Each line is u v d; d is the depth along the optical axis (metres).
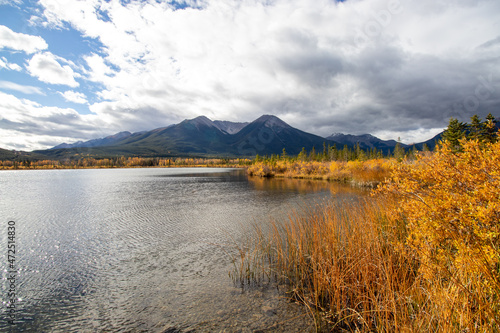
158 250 9.80
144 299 6.25
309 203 17.80
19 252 9.73
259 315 5.38
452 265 4.03
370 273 5.43
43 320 5.46
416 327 3.69
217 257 8.88
